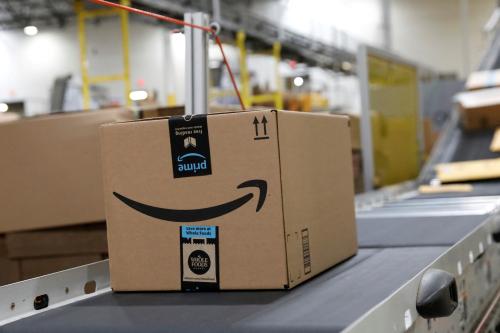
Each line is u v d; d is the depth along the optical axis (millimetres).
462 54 12664
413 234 1842
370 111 3480
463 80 8336
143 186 1185
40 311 1103
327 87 10695
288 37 7660
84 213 1938
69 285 1200
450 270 1351
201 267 1148
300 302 1005
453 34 12750
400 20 13055
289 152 1140
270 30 7207
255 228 1112
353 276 1220
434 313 1065
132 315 1007
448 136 4910
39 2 11188
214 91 6133
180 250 1164
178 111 2035
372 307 932
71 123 1958
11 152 1982
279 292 1101
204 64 1536
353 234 1496
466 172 3854
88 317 1021
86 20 12703
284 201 1104
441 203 2848
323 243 1282
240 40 6191
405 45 13047
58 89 5754
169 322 939
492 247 2133
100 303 1128
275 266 1102
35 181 1970
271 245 1104
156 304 1079
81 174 1948
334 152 1393
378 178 3641
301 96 6609
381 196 3252
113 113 1972
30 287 1108
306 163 1220
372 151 3463
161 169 1171
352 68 9953
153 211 1179
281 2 11602
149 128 1175
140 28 12359
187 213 1156
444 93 8273
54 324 992
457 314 1532
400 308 970
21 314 1084
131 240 1196
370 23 12992
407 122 4480
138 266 1192
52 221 1962
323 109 6941
